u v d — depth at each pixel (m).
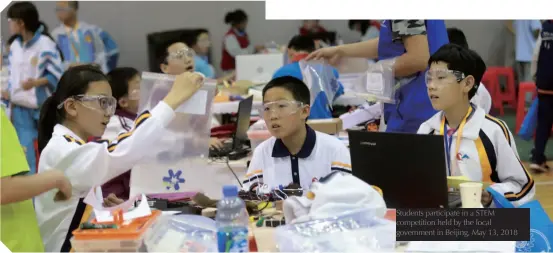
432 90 2.32
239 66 5.98
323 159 2.40
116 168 2.13
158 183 2.26
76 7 7.42
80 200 2.10
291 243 1.68
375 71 3.07
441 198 1.85
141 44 9.28
